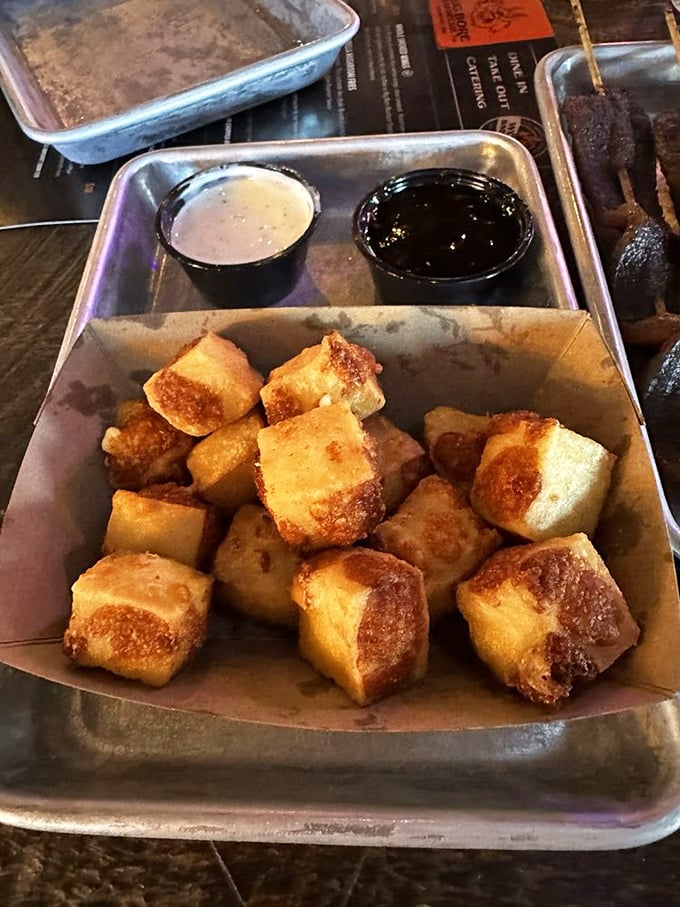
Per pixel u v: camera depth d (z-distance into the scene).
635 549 0.19
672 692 0.16
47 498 0.21
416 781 0.18
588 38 0.35
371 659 0.17
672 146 0.32
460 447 0.23
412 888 0.17
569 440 0.20
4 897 0.18
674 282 0.29
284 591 0.20
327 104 0.38
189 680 0.19
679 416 0.25
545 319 0.22
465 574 0.20
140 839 0.18
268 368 0.25
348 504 0.19
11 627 0.18
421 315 0.23
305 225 0.28
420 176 0.29
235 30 0.42
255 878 0.18
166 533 0.21
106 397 0.23
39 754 0.19
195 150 0.32
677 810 0.17
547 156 0.34
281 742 0.19
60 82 0.40
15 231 0.34
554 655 0.17
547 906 0.17
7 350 0.29
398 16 0.42
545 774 0.18
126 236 0.31
